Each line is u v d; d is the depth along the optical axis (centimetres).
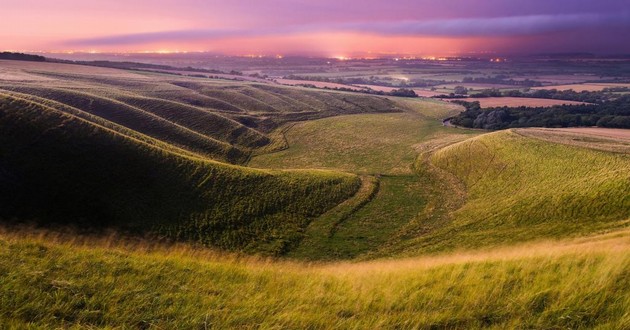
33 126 5691
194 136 11919
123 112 11912
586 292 835
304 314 781
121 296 810
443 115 19700
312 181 7388
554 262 1094
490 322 773
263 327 718
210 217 5184
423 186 8031
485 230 4925
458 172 8712
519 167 7569
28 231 2820
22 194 4347
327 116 18838
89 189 4909
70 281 838
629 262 965
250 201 5928
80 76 19238
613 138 8681
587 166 6412
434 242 4747
